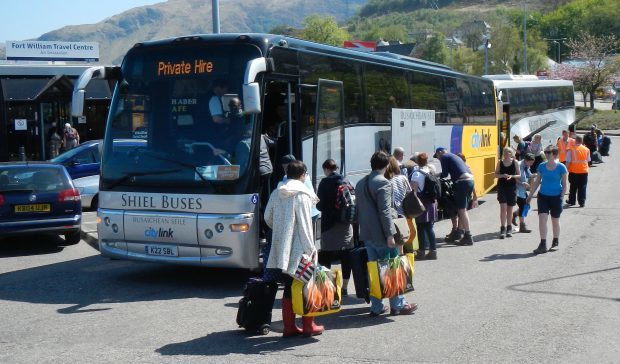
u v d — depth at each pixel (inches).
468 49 3782.0
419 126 614.9
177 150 396.8
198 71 398.3
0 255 530.0
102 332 315.3
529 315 338.3
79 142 1020.5
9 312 354.3
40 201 530.6
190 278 435.2
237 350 286.5
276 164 431.2
